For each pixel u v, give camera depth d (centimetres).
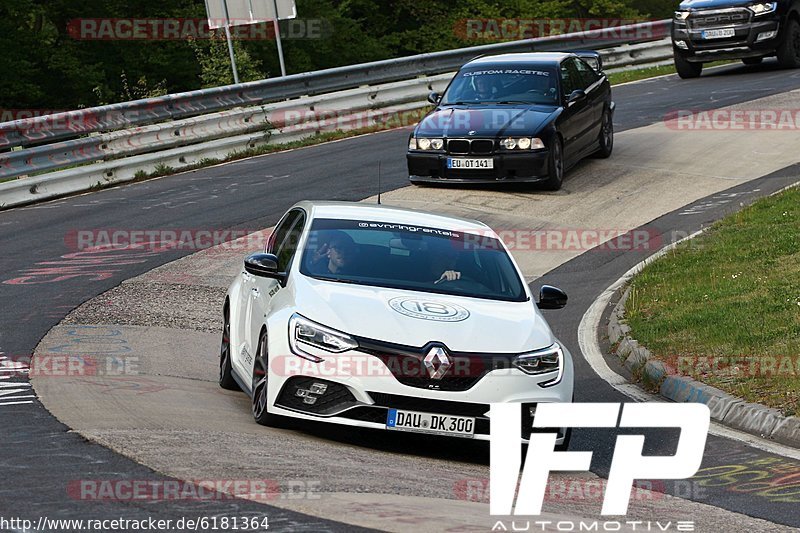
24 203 3052
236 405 1402
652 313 2003
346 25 7388
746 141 3541
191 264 2381
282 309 1284
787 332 1738
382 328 1238
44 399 1309
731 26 4722
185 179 3338
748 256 2255
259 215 2812
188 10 6341
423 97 4484
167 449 1087
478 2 7700
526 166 2938
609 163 3362
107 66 6228
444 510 951
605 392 1661
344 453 1180
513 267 1459
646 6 8681
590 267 2456
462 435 1209
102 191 3206
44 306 1978
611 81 5022
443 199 2955
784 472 1242
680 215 2819
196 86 6438
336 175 3291
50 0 6125
